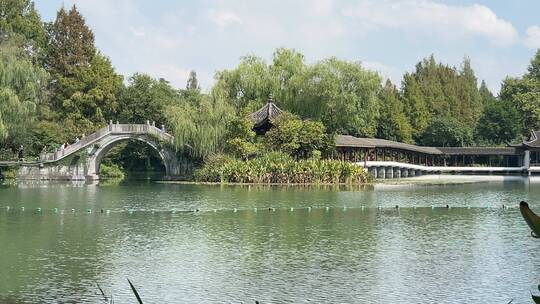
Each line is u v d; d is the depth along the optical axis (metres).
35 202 56.69
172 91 129.38
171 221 44.25
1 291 24.80
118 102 114.69
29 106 76.56
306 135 86.75
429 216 47.81
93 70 113.12
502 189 78.56
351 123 99.69
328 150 89.44
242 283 26.09
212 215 47.75
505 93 147.12
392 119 129.75
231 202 57.12
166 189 72.94
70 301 23.55
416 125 138.12
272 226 41.84
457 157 128.88
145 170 123.62
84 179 90.44
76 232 39.03
